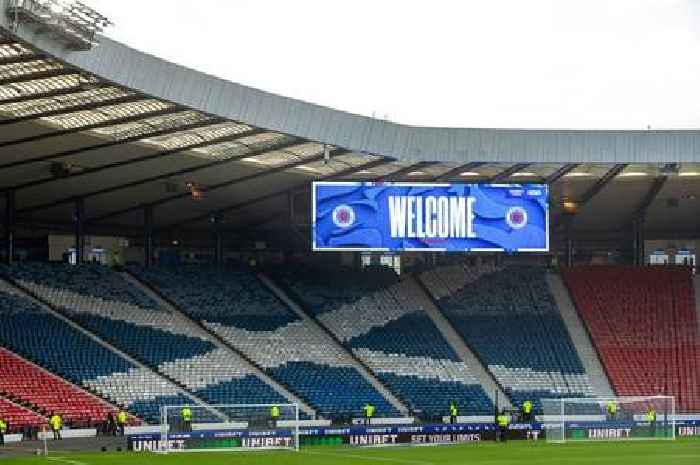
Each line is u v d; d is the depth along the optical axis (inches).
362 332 3176.7
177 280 3198.8
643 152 2768.2
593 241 3703.3
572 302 3403.1
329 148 2637.8
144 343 2844.5
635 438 2677.2
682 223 3607.3
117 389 2610.7
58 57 1870.1
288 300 3277.6
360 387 2938.0
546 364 3142.2
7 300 2790.4
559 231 3666.3
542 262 3693.4
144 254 3257.9
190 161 2674.7
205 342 2945.4
